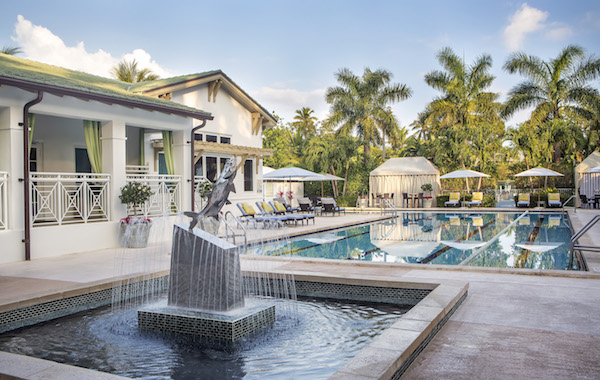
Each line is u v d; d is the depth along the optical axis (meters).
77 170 14.36
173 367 4.26
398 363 3.49
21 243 9.41
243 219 17.48
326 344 4.89
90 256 9.95
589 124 30.42
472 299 6.08
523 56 30.67
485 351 4.14
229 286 5.47
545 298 6.07
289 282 7.49
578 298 6.04
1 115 9.45
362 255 10.89
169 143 13.59
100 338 5.20
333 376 3.13
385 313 6.21
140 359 4.49
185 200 13.72
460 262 9.70
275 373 4.07
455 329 4.82
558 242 12.88
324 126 34.41
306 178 25.02
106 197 11.53
